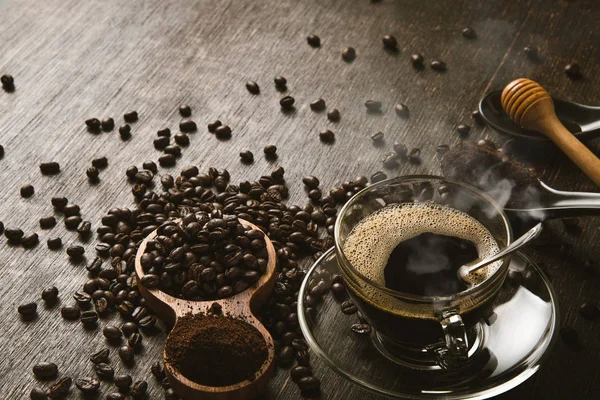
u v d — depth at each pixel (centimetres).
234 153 80
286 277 69
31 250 73
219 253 67
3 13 94
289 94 85
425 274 60
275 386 64
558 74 84
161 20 93
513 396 63
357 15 92
